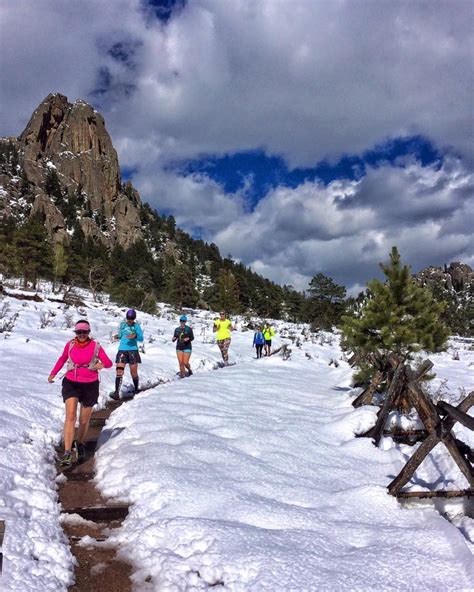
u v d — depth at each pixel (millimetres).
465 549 3018
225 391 8102
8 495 3674
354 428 5918
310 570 2750
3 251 38719
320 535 3248
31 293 22422
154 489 3893
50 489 4082
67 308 20891
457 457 4047
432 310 7723
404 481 4016
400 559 2914
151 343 14430
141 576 2871
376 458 5125
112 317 21594
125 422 6066
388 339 7301
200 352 14203
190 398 7223
